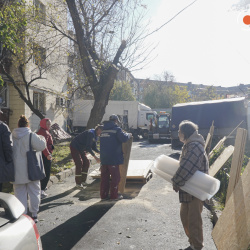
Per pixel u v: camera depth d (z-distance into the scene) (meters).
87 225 4.71
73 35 16.00
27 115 17.56
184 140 3.59
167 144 22.20
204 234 4.23
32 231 2.07
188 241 3.90
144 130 29.36
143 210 5.43
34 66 18.09
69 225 4.75
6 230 1.88
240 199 3.36
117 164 6.18
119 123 6.41
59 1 14.72
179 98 56.16
